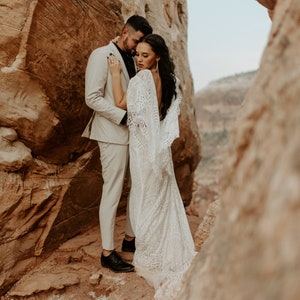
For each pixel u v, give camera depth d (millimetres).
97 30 3551
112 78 3090
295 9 1126
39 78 3088
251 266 781
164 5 5973
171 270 2996
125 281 3041
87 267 3301
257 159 964
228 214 1122
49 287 2967
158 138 2918
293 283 583
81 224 3869
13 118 3031
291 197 659
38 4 2854
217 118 85688
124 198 4633
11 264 3035
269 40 1315
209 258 1254
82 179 3760
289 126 823
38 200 3236
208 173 44406
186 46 6797
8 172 3049
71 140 3590
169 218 3082
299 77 904
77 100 3471
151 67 2951
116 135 3127
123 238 3875
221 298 942
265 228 718
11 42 2896
